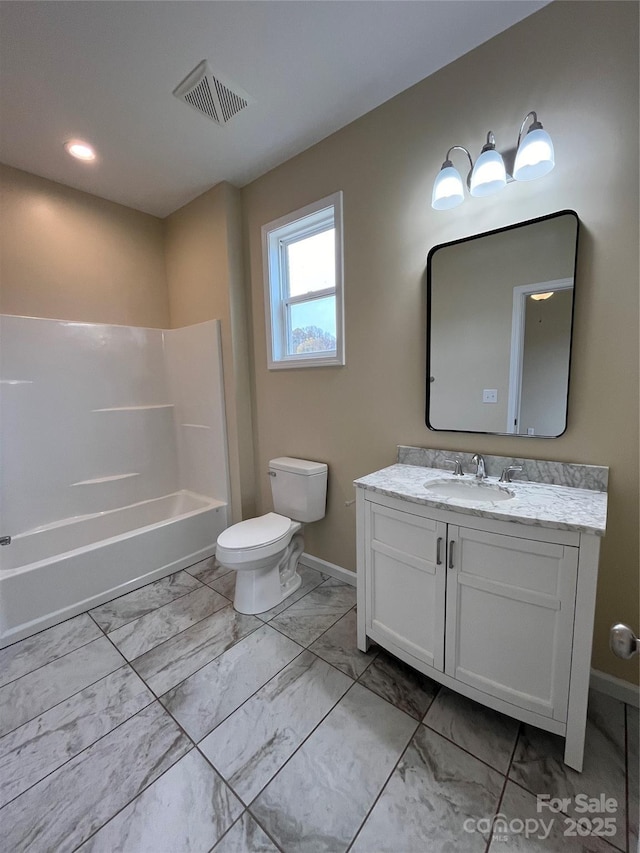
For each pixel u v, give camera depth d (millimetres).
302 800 1094
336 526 2293
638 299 1256
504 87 1437
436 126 1624
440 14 1346
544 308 1429
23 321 2287
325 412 2236
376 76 1622
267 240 2367
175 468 3094
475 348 1608
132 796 1113
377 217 1854
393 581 1505
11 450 2264
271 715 1376
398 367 1877
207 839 1007
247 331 2629
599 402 1359
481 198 1533
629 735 1271
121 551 2186
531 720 1204
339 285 2029
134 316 2863
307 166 2105
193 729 1325
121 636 1830
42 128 1901
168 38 1410
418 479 1605
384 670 1587
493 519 1190
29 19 1318
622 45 1212
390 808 1068
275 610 2025
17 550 2242
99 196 2619
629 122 1224
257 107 1782
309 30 1393
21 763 1215
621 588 1387
